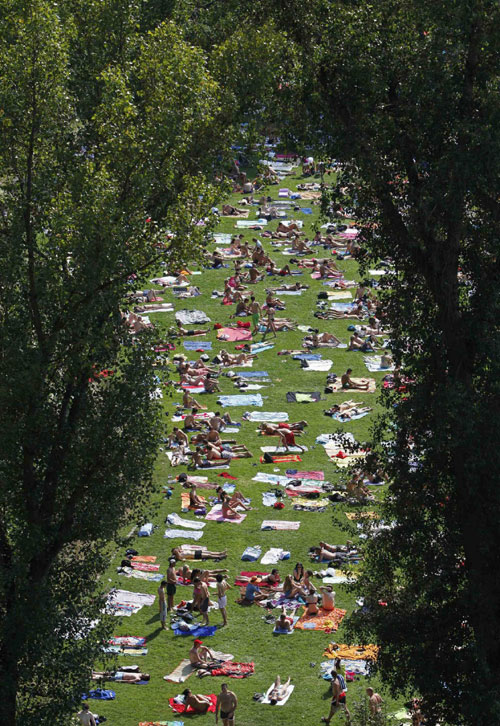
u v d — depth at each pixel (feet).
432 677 186.70
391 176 194.39
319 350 453.17
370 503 215.51
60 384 206.80
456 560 192.75
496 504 182.50
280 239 577.02
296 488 344.69
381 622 194.49
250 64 301.63
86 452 203.10
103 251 198.39
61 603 203.82
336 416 395.34
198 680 255.29
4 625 191.01
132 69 241.35
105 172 206.59
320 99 200.85
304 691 249.96
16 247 200.64
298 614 282.15
